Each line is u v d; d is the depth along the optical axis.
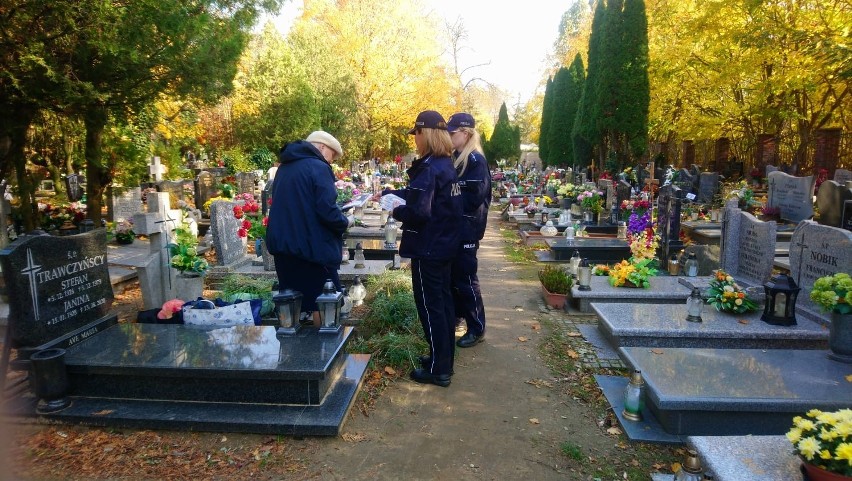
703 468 3.13
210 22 7.63
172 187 14.49
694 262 7.99
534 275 9.41
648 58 17.48
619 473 3.67
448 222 4.63
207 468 3.56
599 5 20.75
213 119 26.62
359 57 31.59
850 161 18.88
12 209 10.68
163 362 4.16
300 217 4.87
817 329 5.54
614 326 5.75
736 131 23.61
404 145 39.88
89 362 4.18
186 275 6.70
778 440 3.31
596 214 13.42
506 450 3.90
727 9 17.03
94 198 10.60
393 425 4.19
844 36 14.66
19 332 4.23
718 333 5.55
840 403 3.98
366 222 12.51
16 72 6.66
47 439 3.83
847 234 5.67
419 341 5.45
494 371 5.28
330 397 4.31
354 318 6.12
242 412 4.06
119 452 3.71
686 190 15.40
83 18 6.57
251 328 4.94
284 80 24.08
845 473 2.62
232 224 8.39
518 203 17.66
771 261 6.90
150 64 7.30
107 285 5.10
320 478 3.50
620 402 4.61
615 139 18.23
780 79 16.62
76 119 8.48
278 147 24.42
